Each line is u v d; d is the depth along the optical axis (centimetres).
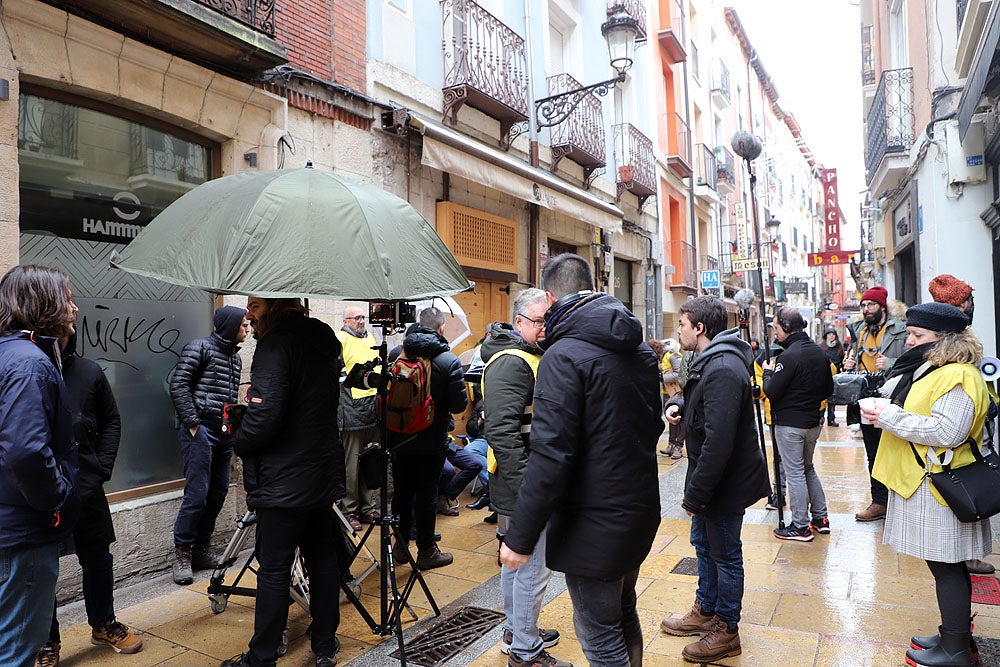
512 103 845
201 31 442
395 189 670
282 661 335
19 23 376
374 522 359
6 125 371
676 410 375
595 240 1128
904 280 1145
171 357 484
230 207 286
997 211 704
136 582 438
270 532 299
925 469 301
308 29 576
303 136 567
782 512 545
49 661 318
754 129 2688
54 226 416
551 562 232
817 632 355
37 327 253
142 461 462
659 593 418
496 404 321
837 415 1407
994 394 322
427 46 737
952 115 795
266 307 310
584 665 324
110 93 423
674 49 1550
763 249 2761
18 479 226
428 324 472
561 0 1061
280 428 296
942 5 823
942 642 306
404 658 316
